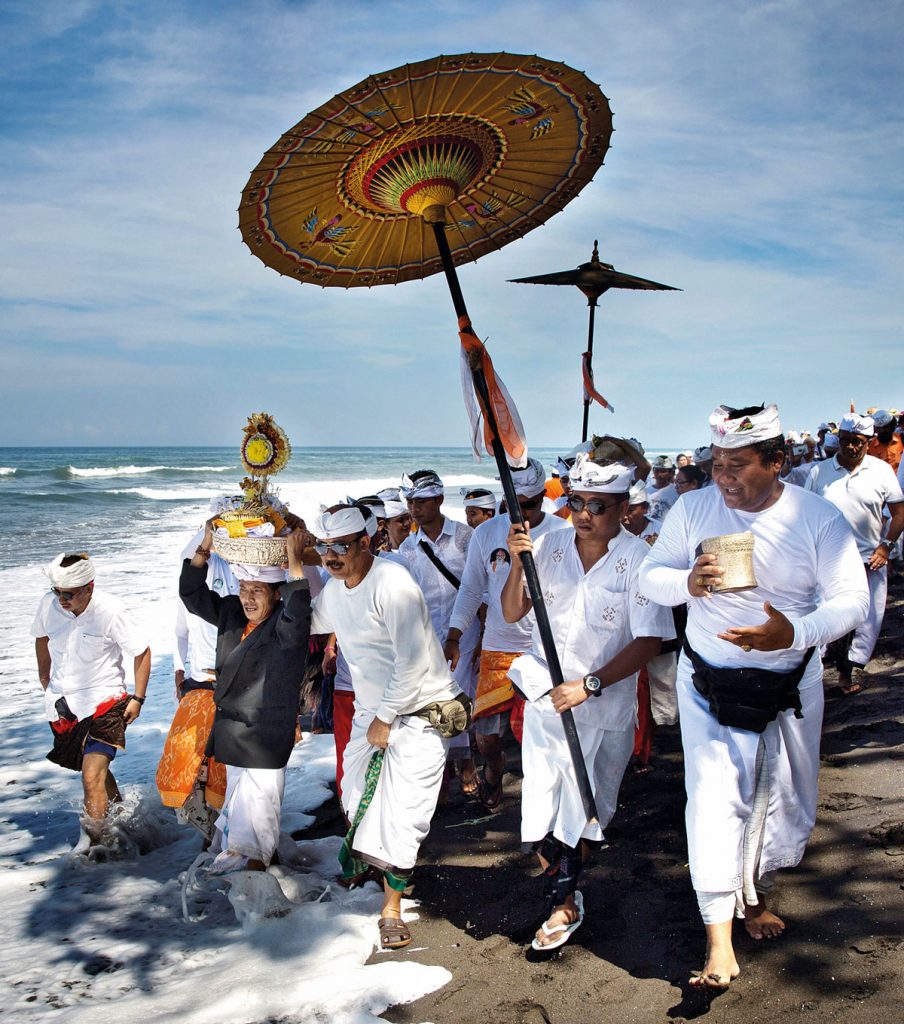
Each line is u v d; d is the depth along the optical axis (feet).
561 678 12.62
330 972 12.37
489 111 12.97
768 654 11.21
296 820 18.69
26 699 28.43
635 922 13.09
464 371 13.58
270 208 13.58
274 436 16.01
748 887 11.30
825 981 10.93
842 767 17.20
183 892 14.75
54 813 19.66
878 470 22.02
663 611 12.50
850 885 12.88
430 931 13.58
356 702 14.46
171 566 55.06
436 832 17.34
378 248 15.19
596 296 24.23
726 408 11.24
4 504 118.93
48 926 14.46
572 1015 11.12
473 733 19.22
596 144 14.03
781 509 11.18
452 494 125.39
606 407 24.40
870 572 21.77
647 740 18.60
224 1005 11.70
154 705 27.99
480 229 15.33
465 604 17.90
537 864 15.52
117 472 188.75
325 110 12.14
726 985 10.66
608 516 12.69
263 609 15.07
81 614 17.44
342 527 13.57
